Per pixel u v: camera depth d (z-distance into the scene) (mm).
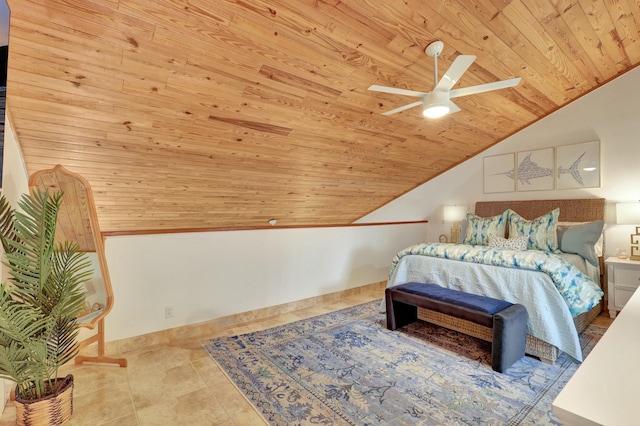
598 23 2586
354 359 2559
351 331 3172
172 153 2486
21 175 2104
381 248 5047
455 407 1921
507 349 2309
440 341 2898
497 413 1858
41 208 1719
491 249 3164
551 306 2480
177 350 2785
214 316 3322
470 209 5125
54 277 1777
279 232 3836
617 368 684
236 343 2912
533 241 3664
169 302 3049
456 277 3074
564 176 4184
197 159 2643
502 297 2719
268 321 3539
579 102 4055
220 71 2012
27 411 1628
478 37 2348
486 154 4930
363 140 3314
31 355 1629
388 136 3424
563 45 2768
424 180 5445
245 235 3549
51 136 2045
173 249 3074
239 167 2934
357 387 2152
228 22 1754
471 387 2133
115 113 2027
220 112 2299
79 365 2490
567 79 3488
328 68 2246
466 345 2805
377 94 2648
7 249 1648
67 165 2301
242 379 2271
